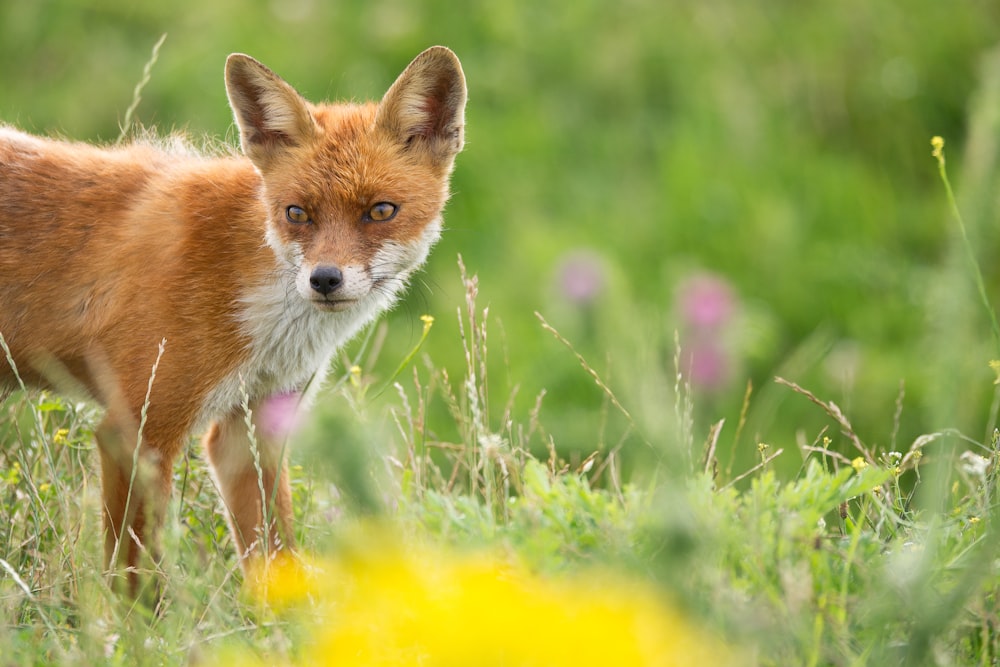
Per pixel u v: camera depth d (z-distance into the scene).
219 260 9.69
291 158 9.99
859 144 23.77
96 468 9.92
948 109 23.75
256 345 9.78
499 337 18.81
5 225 9.84
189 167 10.17
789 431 17.69
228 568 9.07
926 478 7.63
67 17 23.66
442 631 5.38
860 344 20.02
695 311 13.87
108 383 9.56
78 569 7.95
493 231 21.31
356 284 9.64
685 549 6.16
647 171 22.88
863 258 21.47
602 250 20.45
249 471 10.16
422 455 10.00
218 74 21.98
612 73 23.75
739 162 22.61
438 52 10.16
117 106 22.16
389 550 6.04
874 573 6.86
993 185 6.40
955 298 6.30
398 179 10.07
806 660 6.39
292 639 7.00
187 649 7.02
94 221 9.84
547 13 24.27
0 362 10.02
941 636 6.64
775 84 24.08
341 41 22.98
